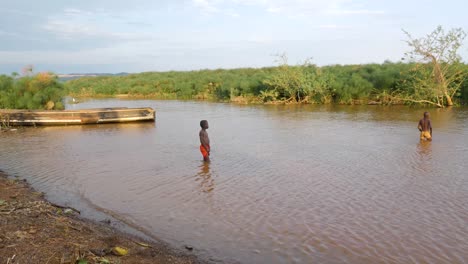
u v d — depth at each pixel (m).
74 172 11.93
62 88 31.89
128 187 10.25
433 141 15.75
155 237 7.14
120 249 5.90
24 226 6.22
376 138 16.81
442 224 7.52
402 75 33.06
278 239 7.00
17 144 17.09
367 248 6.61
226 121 24.22
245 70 64.50
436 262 6.11
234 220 7.90
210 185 10.28
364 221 7.73
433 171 11.25
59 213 7.78
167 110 32.66
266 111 29.95
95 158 13.86
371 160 12.77
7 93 29.30
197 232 7.36
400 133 17.97
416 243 6.76
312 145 15.54
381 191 9.55
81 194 9.75
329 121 23.00
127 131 20.61
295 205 8.69
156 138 18.09
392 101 32.81
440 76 29.45
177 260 5.98
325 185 10.12
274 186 10.10
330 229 7.38
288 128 20.45
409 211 8.21
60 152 15.12
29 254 5.25
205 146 12.84
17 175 11.73
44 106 29.77
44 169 12.38
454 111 26.58
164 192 9.77
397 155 13.38
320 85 35.78
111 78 70.94
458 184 9.98
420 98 30.47
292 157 13.42
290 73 37.47
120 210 8.58
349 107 31.62
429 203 8.66
